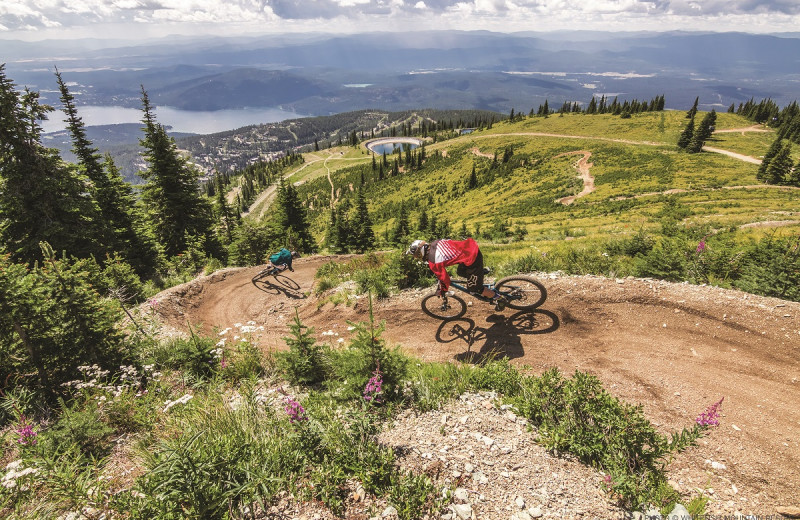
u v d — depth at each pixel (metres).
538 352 6.49
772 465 3.82
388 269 10.24
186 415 4.16
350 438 3.46
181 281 17.78
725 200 40.31
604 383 5.48
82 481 3.16
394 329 8.23
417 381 5.16
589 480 3.46
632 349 6.19
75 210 17.05
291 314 11.23
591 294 7.51
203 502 2.72
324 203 137.75
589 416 3.95
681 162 69.62
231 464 3.10
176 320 10.95
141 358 6.18
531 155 100.75
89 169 22.88
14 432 3.99
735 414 4.61
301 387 5.28
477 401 4.78
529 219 47.34
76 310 5.49
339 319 9.41
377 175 153.25
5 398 4.73
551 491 3.28
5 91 15.38
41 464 3.14
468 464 3.53
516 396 4.77
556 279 8.16
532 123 154.62
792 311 6.14
